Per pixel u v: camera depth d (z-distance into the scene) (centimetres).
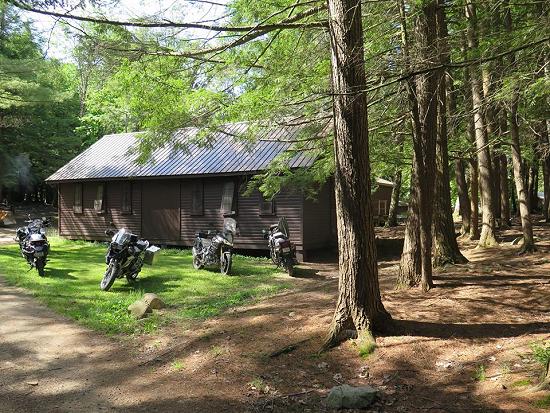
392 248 1630
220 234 1211
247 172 1476
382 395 434
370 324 557
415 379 463
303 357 536
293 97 820
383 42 787
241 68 753
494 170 2128
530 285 733
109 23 571
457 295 706
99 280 1063
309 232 1480
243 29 633
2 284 1015
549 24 559
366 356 518
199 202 1669
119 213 1894
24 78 1928
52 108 2931
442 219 1003
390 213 2552
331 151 964
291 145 1057
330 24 568
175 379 511
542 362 448
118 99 764
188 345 614
